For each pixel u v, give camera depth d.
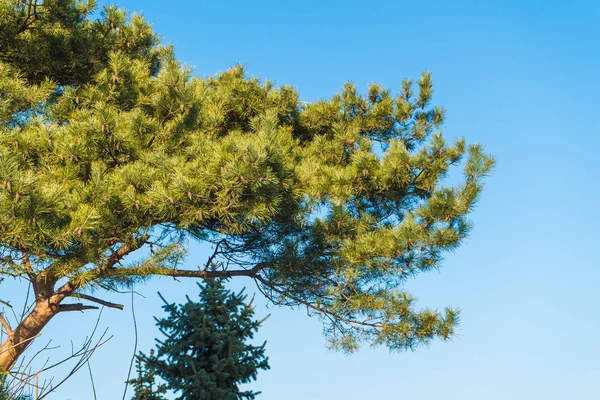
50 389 3.91
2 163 5.94
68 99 9.05
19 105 7.99
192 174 7.43
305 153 10.30
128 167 7.34
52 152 7.64
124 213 7.46
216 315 4.88
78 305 8.53
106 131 7.55
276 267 9.07
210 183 7.21
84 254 7.24
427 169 9.71
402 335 9.07
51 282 8.36
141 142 8.14
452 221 9.30
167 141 8.28
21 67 9.76
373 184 9.61
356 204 10.22
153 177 7.38
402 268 9.30
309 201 8.80
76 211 6.78
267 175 7.04
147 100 9.09
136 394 4.46
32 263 7.25
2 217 6.13
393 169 9.34
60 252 7.26
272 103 11.11
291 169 7.72
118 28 10.47
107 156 7.96
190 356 4.64
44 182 7.13
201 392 4.46
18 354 7.64
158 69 11.26
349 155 10.41
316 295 9.33
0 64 8.14
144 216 7.64
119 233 7.74
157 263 8.38
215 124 9.78
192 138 8.34
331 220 9.10
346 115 11.70
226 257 9.62
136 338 4.41
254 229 9.03
